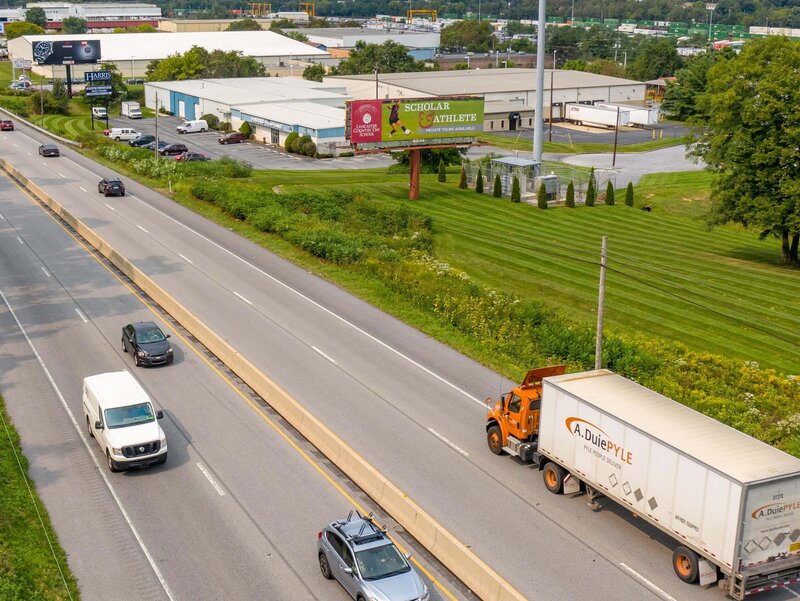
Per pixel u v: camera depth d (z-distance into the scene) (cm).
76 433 3503
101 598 2448
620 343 4503
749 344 4931
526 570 2564
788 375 4416
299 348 4416
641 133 14625
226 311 4972
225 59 18375
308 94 15025
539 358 4469
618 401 2828
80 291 5403
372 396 3838
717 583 2505
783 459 2436
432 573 2584
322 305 5147
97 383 3434
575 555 2645
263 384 3856
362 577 2359
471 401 3816
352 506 2956
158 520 2852
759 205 6681
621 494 2716
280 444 3419
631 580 2522
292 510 2920
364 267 5884
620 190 9681
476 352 4416
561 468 2992
